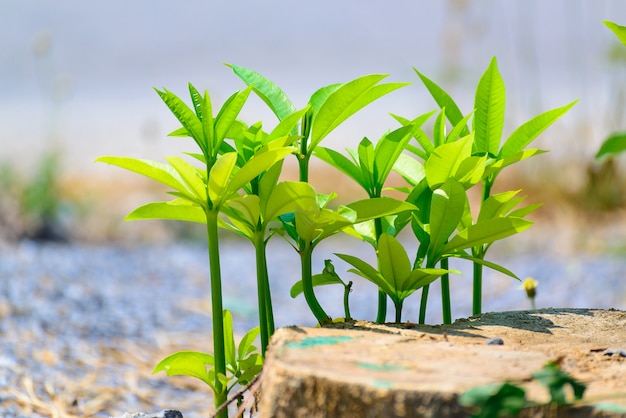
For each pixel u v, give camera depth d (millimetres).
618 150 1320
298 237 1568
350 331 1490
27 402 1975
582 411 1348
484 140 1631
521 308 2680
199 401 2033
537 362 1418
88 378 2100
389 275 1561
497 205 1604
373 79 1525
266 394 1410
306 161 1568
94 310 2596
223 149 1592
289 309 2775
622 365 1438
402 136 1578
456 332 1522
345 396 1364
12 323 2389
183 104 1519
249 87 1517
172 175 1511
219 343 1530
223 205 1545
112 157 1493
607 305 2660
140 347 2289
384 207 1526
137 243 3918
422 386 1354
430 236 1562
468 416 1342
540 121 1615
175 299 2799
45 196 3891
